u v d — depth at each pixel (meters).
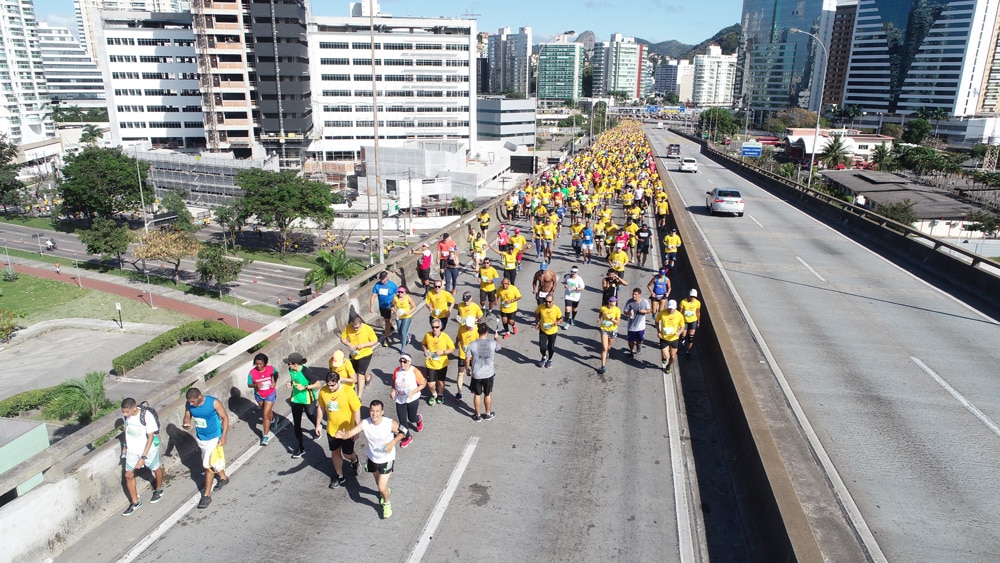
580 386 11.75
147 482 8.21
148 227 78.31
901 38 174.88
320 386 9.07
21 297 57.28
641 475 8.80
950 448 9.84
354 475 8.66
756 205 39.28
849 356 13.77
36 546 6.75
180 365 41.94
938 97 169.00
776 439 10.07
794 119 150.88
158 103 108.75
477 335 10.50
